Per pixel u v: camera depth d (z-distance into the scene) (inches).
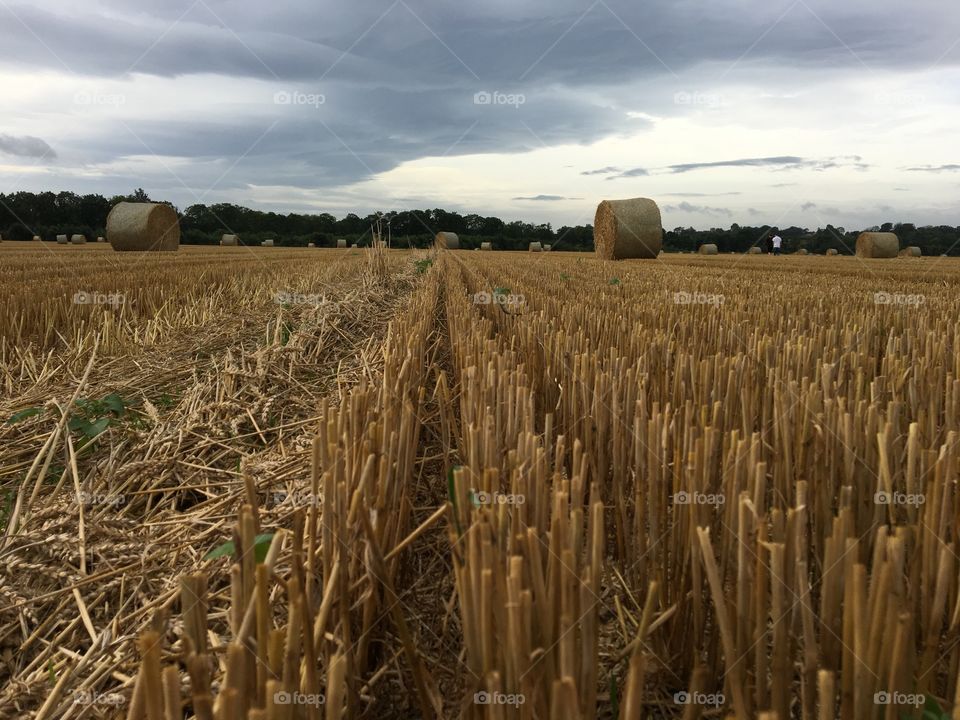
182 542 101.6
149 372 211.3
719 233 1984.5
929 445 89.4
